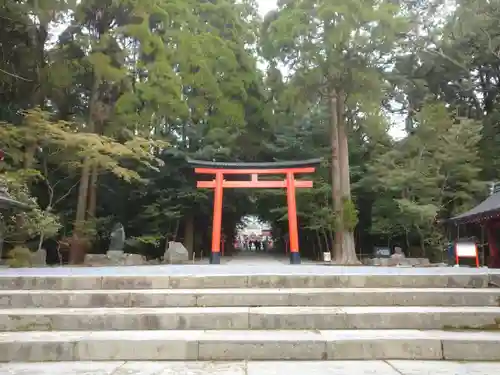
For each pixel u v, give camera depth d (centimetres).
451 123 2227
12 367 423
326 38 2073
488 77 2755
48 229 1653
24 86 1955
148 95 2020
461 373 397
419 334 487
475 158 2191
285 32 2130
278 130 2814
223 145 2561
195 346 455
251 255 3050
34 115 1645
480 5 2247
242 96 2462
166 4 2152
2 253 1645
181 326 525
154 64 2042
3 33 1817
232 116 2422
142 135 2064
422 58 2689
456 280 656
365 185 2483
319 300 592
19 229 1595
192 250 2662
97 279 648
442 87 2872
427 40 2655
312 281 662
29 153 1714
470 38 2514
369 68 2142
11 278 647
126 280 650
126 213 2567
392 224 2392
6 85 1903
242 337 473
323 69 2145
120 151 1766
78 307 586
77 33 2111
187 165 2431
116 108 2022
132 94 2038
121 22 2141
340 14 2006
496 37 2388
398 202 2150
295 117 2655
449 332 500
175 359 453
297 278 661
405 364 430
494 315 524
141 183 2370
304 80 2194
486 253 1764
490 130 2478
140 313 530
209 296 592
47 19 1858
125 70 1991
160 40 2042
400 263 2062
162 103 2055
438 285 656
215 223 1961
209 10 2470
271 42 2272
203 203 2589
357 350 453
